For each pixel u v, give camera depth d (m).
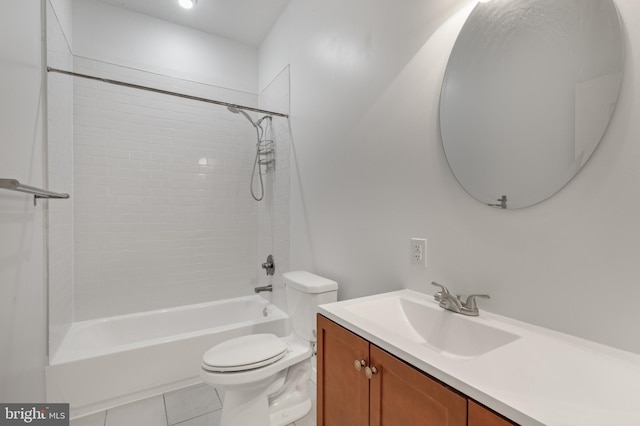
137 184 2.52
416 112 1.31
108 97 2.41
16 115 1.22
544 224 0.89
